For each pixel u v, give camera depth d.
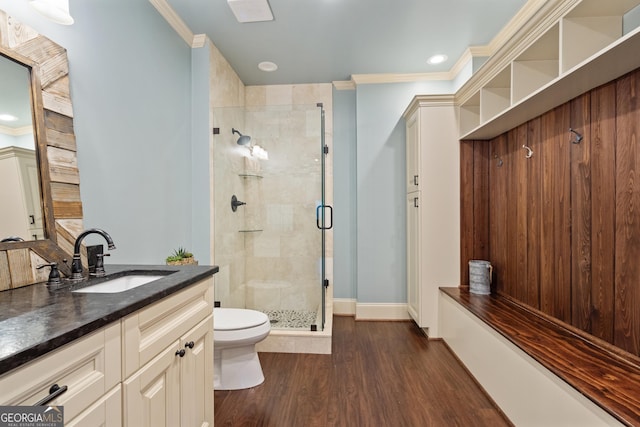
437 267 2.69
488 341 1.83
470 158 2.66
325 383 1.99
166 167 2.13
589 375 1.22
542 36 1.58
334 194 3.42
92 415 0.73
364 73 3.13
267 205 3.07
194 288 1.25
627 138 1.34
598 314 1.50
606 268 1.46
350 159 3.41
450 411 1.70
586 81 1.43
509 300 2.29
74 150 1.35
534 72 1.84
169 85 2.18
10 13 1.11
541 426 1.36
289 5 2.10
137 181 1.82
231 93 3.00
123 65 1.70
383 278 3.22
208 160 2.49
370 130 3.21
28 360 0.57
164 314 1.05
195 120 2.50
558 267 1.79
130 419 0.86
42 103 1.21
